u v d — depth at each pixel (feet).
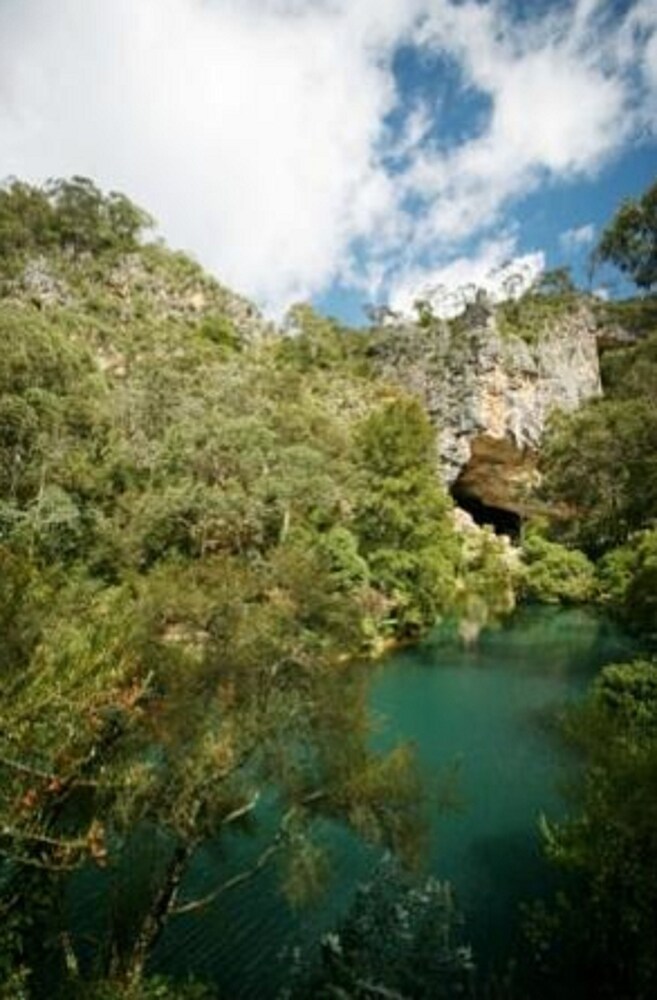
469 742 73.72
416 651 113.50
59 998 30.96
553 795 60.23
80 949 37.52
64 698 23.63
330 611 47.26
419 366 227.81
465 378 211.00
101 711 27.81
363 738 39.45
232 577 44.37
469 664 105.19
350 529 134.41
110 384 173.27
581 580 156.04
